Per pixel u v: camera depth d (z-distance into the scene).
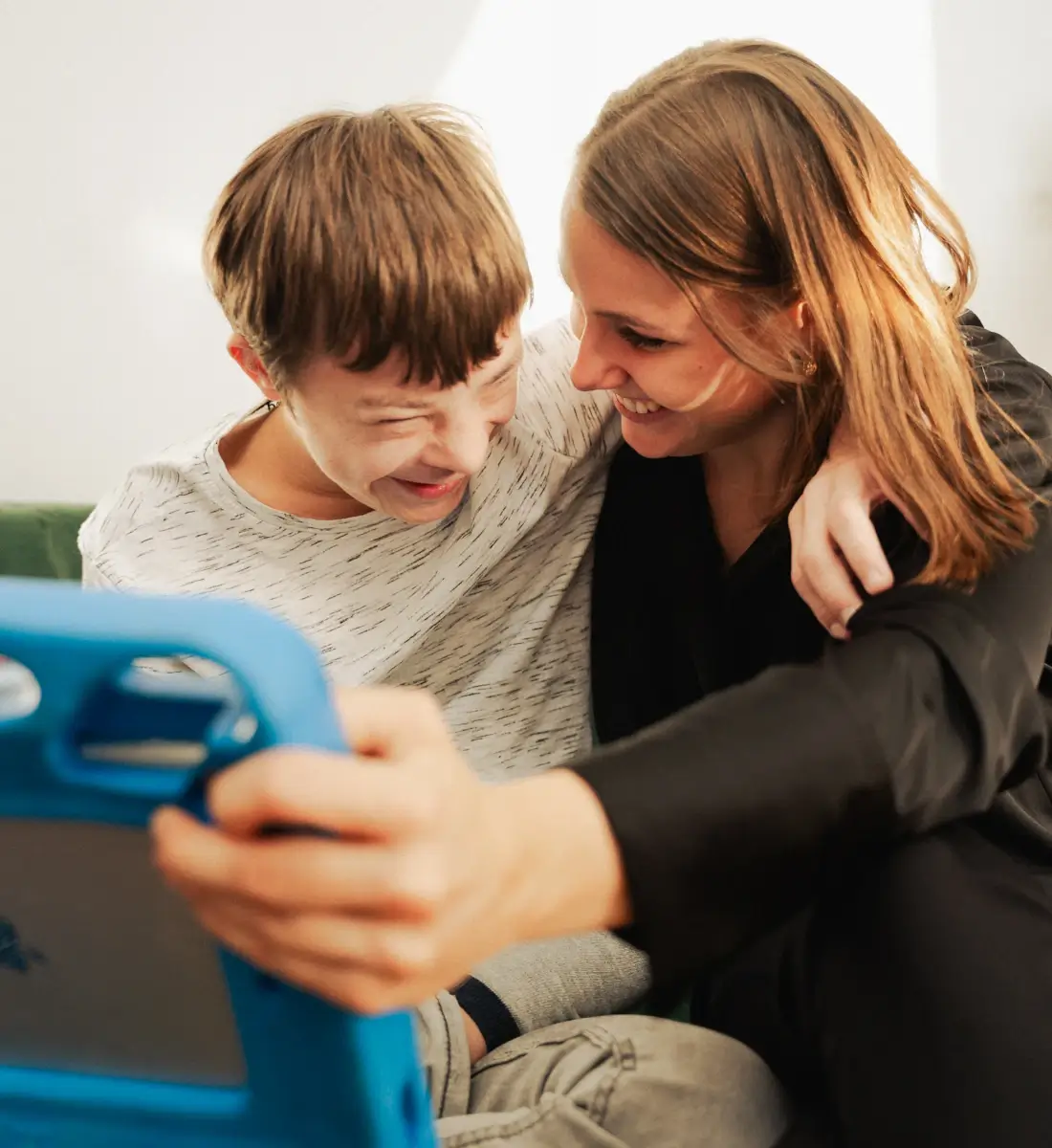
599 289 0.63
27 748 0.29
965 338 0.74
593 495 0.84
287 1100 0.34
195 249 1.34
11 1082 0.37
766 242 0.62
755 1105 0.60
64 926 0.33
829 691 0.46
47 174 1.30
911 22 1.37
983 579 0.54
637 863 0.39
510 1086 0.65
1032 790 0.61
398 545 0.81
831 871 0.48
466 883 0.30
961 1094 0.46
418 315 0.62
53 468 1.43
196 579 0.81
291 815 0.26
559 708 0.89
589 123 1.36
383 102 1.32
